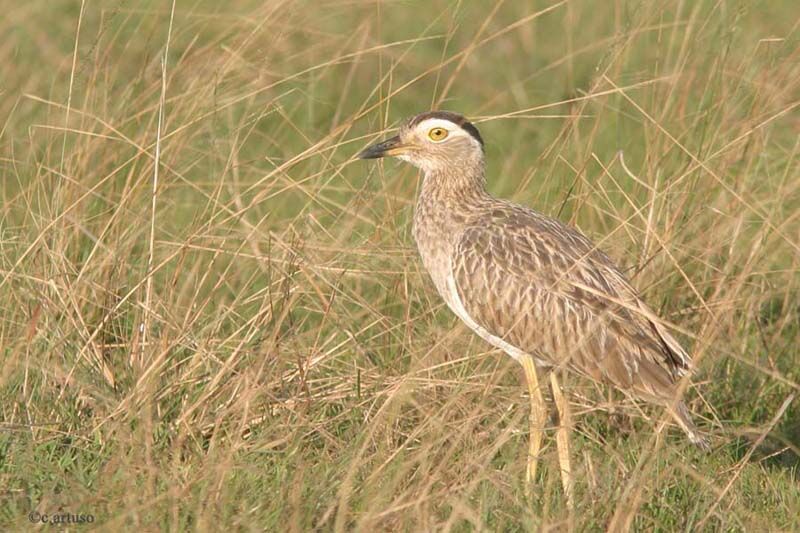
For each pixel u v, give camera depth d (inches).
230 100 580.7
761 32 714.8
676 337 523.8
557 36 846.5
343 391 485.7
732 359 529.3
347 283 550.9
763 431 453.4
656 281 532.1
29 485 410.9
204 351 469.4
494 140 756.0
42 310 482.0
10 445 430.0
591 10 855.7
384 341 519.5
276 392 476.7
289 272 504.4
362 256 542.0
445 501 401.4
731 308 529.3
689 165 563.5
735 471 448.1
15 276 488.1
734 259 559.8
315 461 442.3
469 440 439.8
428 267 512.7
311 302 538.6
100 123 561.6
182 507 392.5
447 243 502.9
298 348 495.5
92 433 441.7
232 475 416.5
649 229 526.3
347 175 668.7
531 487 423.5
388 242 549.3
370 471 422.3
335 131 546.6
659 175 572.1
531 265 475.5
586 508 417.1
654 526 411.5
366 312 531.2
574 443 479.5
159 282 534.9
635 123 692.7
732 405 521.3
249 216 598.9
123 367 477.7
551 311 470.3
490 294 480.4
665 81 617.9
